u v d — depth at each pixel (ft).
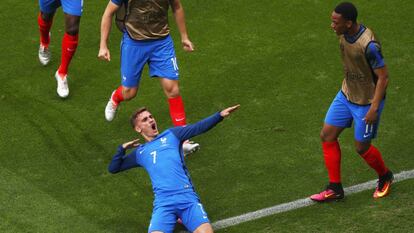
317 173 85.92
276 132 92.27
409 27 109.09
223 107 96.68
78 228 79.61
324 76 100.83
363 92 76.59
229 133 92.73
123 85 88.79
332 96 97.35
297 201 82.07
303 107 95.91
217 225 79.56
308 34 108.68
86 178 86.69
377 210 79.77
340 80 99.96
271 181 85.15
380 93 74.69
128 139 92.53
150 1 83.61
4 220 80.53
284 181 85.10
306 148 89.66
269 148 90.07
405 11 112.47
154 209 74.54
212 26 111.24
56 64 105.50
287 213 80.38
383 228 77.25
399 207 79.87
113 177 86.69
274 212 80.69
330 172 80.69
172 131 76.48
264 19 112.06
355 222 78.38
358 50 73.87
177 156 75.41
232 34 109.40
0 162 88.99
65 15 95.20
